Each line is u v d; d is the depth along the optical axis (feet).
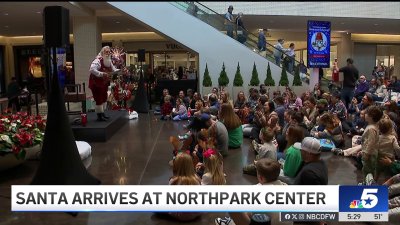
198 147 17.28
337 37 74.79
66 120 14.38
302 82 46.83
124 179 17.24
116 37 66.80
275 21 54.13
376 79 43.55
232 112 24.03
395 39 76.79
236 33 47.29
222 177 12.21
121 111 36.40
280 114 25.59
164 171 18.61
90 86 28.58
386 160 15.70
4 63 73.20
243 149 23.84
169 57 67.21
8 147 17.54
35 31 64.28
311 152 11.44
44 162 14.06
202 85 46.19
